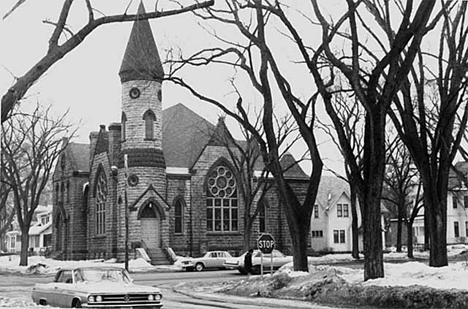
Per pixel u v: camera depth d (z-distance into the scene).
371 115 23.88
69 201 69.38
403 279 23.41
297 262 28.97
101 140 64.62
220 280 37.25
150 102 59.00
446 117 28.03
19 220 57.50
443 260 28.27
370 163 24.34
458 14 27.77
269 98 28.55
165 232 58.66
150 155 58.56
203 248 61.84
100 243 64.00
